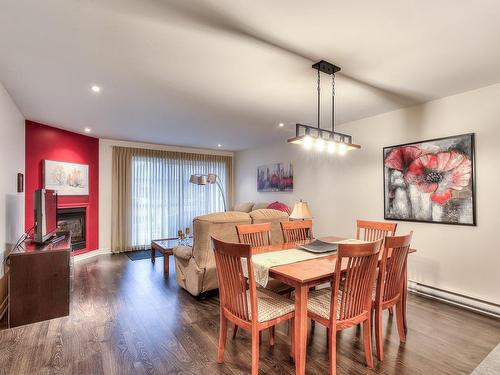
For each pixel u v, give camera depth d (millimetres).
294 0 1611
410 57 2299
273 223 3561
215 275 3209
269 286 2922
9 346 2260
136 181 6055
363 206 4117
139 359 2076
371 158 4016
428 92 3080
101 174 5660
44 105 3570
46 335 2432
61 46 2145
